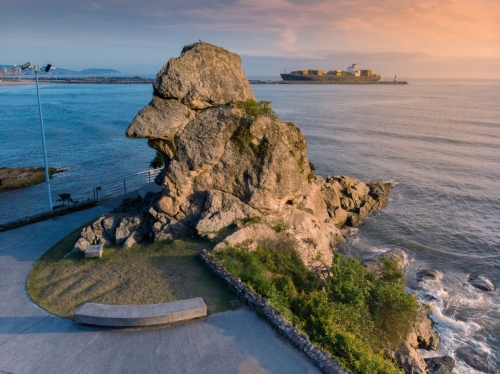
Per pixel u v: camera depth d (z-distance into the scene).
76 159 51.16
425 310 20.42
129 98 153.75
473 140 62.81
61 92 190.00
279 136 18.89
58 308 12.84
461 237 29.80
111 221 17.97
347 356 11.27
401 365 14.95
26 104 122.94
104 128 76.69
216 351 10.64
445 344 18.52
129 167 47.34
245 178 18.56
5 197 34.53
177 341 11.05
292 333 11.14
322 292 15.55
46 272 15.33
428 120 85.44
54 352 10.67
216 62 18.77
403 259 26.30
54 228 20.16
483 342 18.77
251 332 11.45
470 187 40.75
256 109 19.44
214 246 16.38
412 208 35.53
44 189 37.16
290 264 17.22
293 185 19.52
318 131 71.62
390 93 185.38
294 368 10.10
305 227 20.45
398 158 52.44
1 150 55.59
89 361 10.30
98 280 14.41
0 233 19.42
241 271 15.14
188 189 18.47
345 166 48.81
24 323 12.02
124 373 9.87
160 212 18.12
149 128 17.20
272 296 13.57
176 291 13.48
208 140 18.08
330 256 20.64
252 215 18.41
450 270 25.36
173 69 17.48
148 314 11.52
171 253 16.16
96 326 11.75
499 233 30.45
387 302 16.45
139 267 15.19
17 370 10.01
